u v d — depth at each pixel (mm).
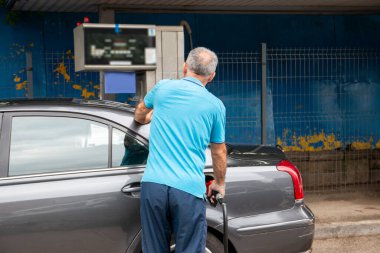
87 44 5922
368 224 7637
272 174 4965
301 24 10211
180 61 6465
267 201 4902
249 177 4875
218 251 4809
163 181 4180
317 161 10258
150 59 6137
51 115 4699
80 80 9250
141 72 6488
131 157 4719
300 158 10219
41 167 4559
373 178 10547
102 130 4727
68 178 4539
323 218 8070
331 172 10305
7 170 4492
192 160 4250
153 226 4227
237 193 4812
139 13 9312
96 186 4539
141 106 4633
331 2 8867
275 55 10141
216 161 4406
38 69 9031
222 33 9836
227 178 4816
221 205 4473
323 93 10414
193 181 4219
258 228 4816
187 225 4195
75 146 4660
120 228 4566
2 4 8773
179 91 4340
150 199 4195
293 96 10273
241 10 9383
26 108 4688
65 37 9133
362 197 9617
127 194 4574
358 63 10547
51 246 4457
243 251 4812
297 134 10328
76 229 4480
